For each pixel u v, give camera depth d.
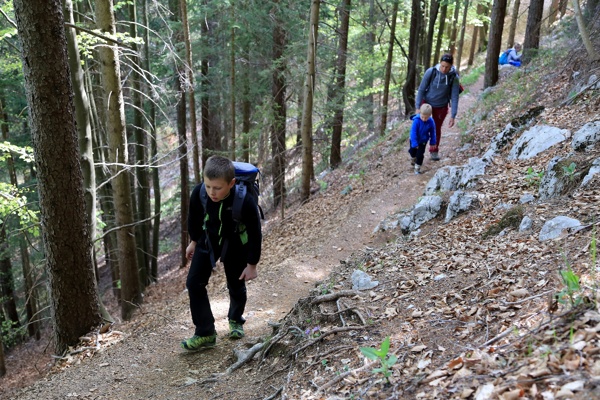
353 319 3.47
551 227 3.66
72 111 5.14
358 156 15.92
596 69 7.74
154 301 12.77
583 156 4.87
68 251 5.49
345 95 15.79
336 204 11.45
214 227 3.88
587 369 1.79
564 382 1.77
